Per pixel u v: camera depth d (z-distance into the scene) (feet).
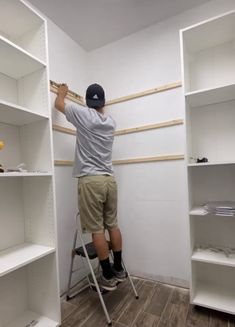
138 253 6.97
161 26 6.73
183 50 5.42
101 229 5.45
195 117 6.22
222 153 5.87
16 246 5.05
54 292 4.89
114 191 5.89
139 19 6.61
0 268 3.83
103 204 5.77
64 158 6.61
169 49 6.59
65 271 6.31
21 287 5.20
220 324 4.80
